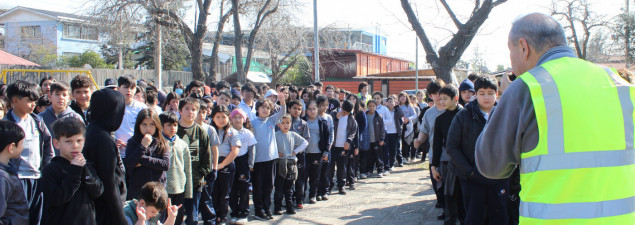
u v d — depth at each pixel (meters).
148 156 4.55
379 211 6.95
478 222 4.39
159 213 4.20
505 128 2.28
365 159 9.70
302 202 7.26
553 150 2.11
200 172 5.43
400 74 29.17
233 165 6.08
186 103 5.30
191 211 5.38
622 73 4.44
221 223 6.03
